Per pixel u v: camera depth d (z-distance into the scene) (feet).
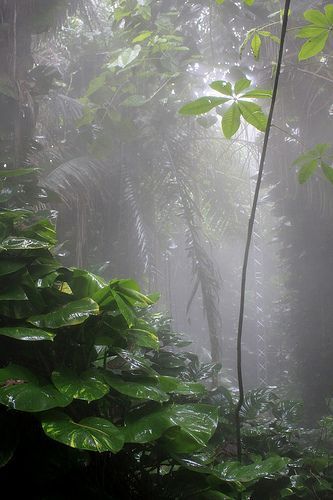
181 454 6.64
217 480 6.61
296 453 9.34
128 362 6.67
